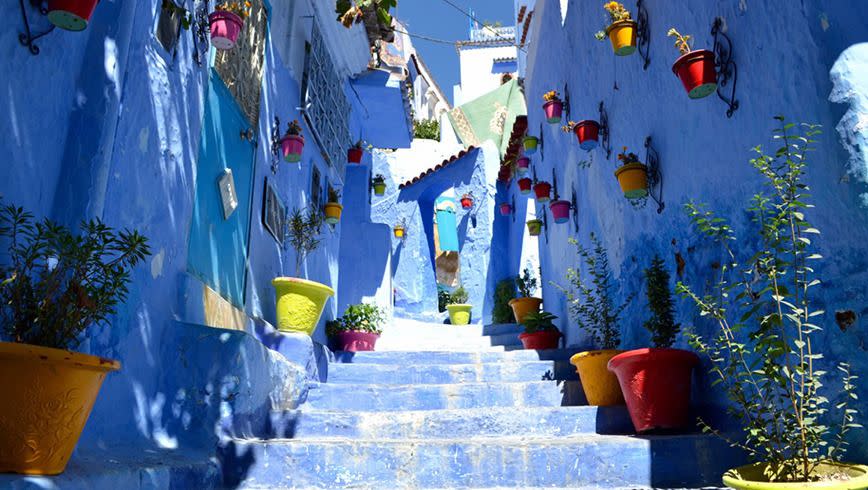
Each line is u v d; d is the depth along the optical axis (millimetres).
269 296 6281
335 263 9156
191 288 4359
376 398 5352
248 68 5789
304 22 7688
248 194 5781
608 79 6168
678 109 4465
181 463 3305
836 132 2732
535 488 3686
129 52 3604
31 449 2180
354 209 11445
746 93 3494
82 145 3129
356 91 10164
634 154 5094
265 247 6234
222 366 4000
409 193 15570
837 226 2752
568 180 8094
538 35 10133
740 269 3568
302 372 5297
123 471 2709
